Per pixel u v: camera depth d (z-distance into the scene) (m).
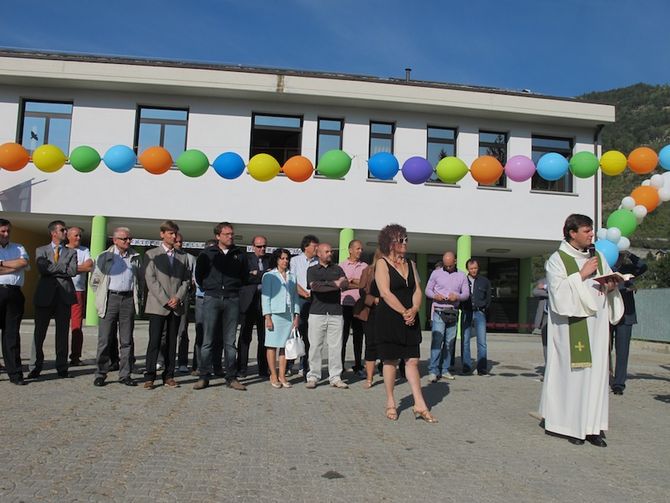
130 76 16.88
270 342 7.52
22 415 5.44
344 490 3.71
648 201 7.41
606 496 3.77
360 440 4.97
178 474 3.90
